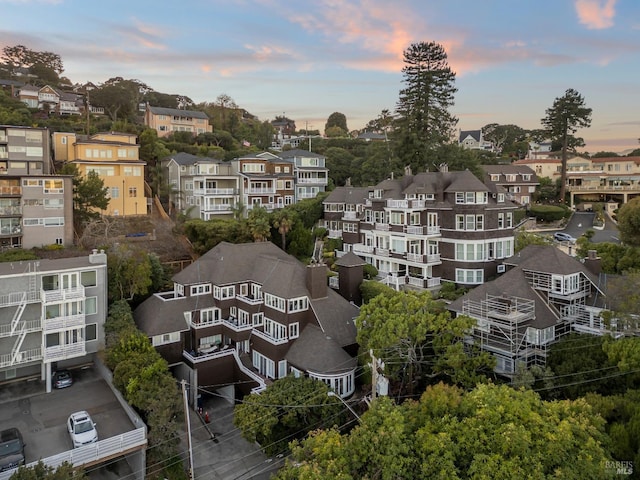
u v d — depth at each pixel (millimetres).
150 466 27281
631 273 31797
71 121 87438
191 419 34562
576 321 34031
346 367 33125
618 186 90500
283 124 169750
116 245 44562
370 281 45500
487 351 32219
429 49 74500
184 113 105688
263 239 56469
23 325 32469
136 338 33844
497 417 19109
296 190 76125
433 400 21266
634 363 23500
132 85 126438
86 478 21562
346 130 167500
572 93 87938
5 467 23953
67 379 34281
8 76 111062
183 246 57219
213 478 27922
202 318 41375
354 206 61312
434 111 75125
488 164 102625
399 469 17938
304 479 17422
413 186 52188
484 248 46719
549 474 17000
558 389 27734
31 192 50969
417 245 50406
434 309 33812
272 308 38344
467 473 17656
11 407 31281
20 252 46406
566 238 67312
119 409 31250
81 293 34375
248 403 29359
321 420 29000
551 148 121438
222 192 68250
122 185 66062
